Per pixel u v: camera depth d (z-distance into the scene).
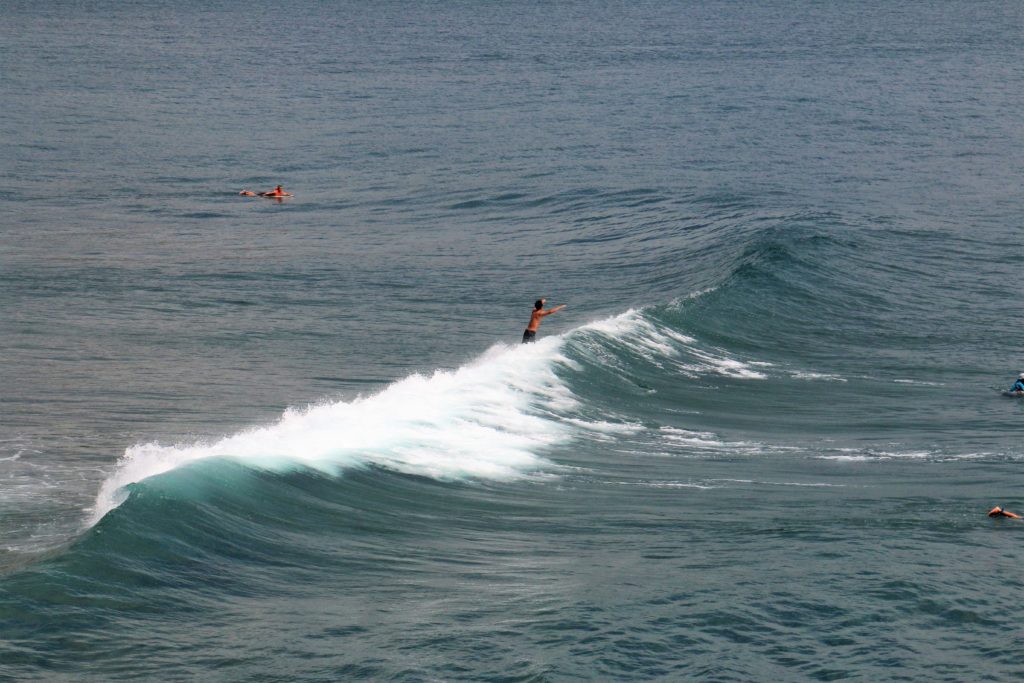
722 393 99.12
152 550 47.25
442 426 75.25
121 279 147.50
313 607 44.88
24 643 39.59
